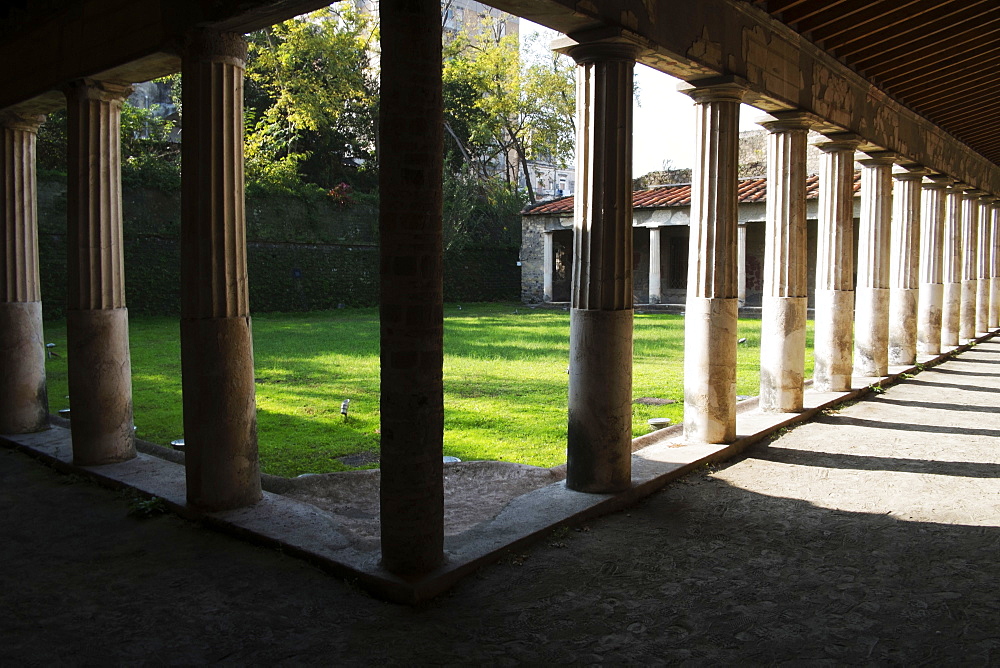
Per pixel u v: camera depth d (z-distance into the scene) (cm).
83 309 674
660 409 967
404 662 369
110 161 679
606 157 581
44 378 823
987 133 1372
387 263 437
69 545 521
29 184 799
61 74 666
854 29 815
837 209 1023
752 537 533
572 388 605
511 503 580
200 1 530
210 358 555
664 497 623
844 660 370
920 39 827
